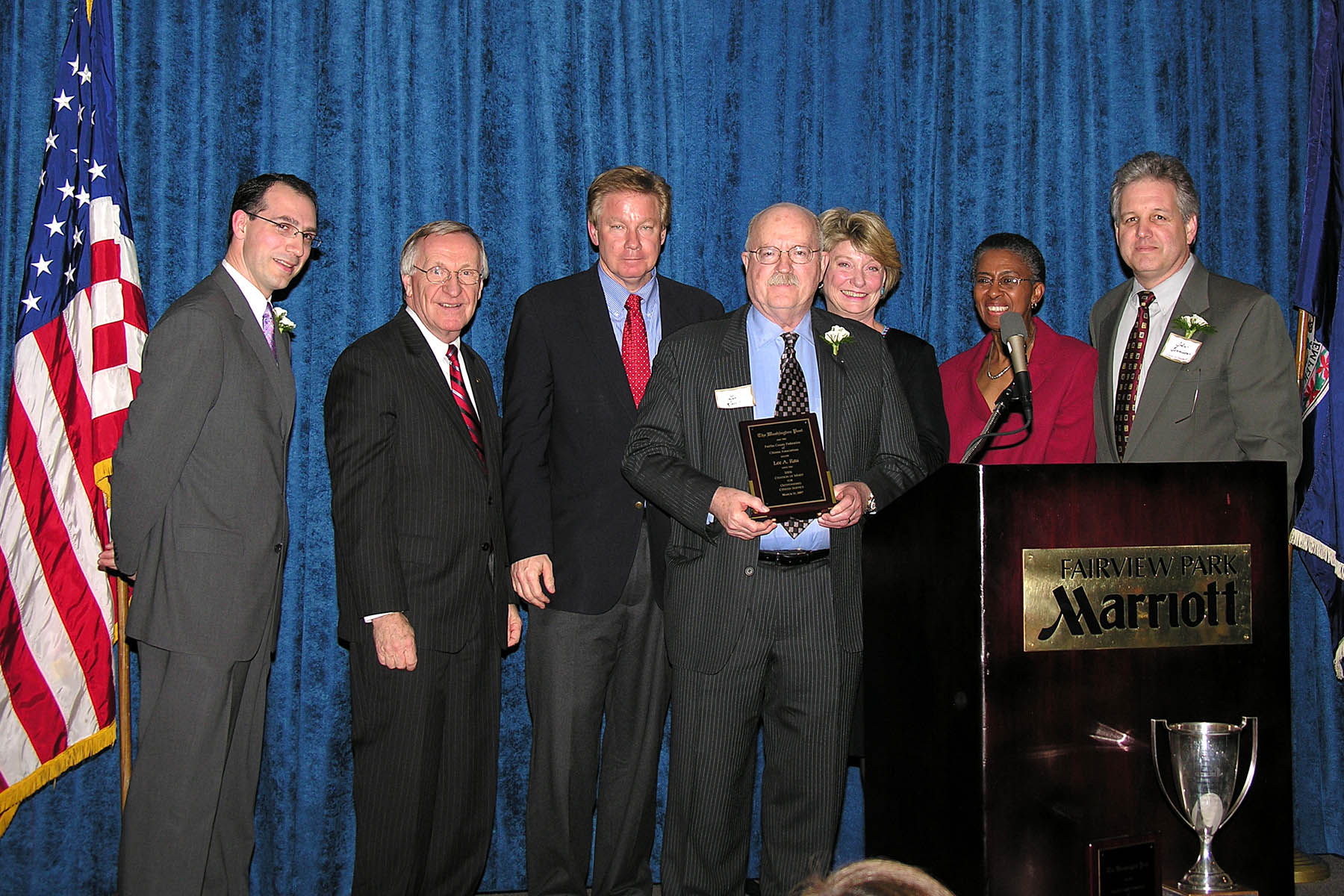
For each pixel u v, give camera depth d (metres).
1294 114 3.53
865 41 3.28
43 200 2.70
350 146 2.96
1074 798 1.75
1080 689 1.75
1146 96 3.47
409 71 3.01
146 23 2.86
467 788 2.44
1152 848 1.72
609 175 2.64
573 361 2.56
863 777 2.31
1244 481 1.81
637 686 2.64
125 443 2.15
